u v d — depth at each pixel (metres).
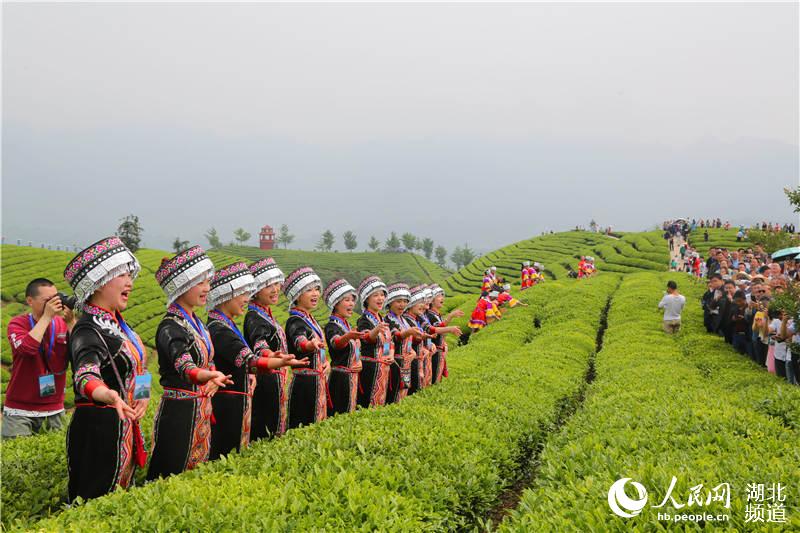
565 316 26.09
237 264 6.63
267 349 6.85
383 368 9.80
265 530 3.94
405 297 10.82
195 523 3.93
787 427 7.63
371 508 4.43
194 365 5.62
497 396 9.84
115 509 4.24
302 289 8.06
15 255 48.06
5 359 26.27
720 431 6.88
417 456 5.94
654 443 6.47
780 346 12.29
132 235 77.75
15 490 5.68
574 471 5.70
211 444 6.47
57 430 7.25
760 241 45.44
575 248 85.75
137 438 5.46
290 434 6.60
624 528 4.21
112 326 5.40
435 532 4.77
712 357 15.27
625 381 12.10
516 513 4.95
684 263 50.22
